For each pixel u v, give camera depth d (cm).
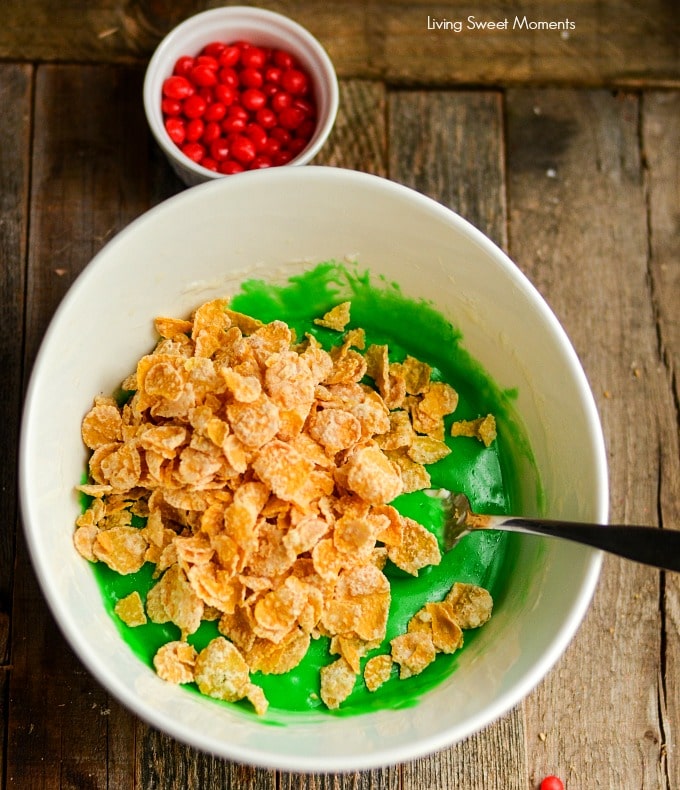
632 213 70
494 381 64
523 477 63
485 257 59
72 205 67
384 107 69
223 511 58
